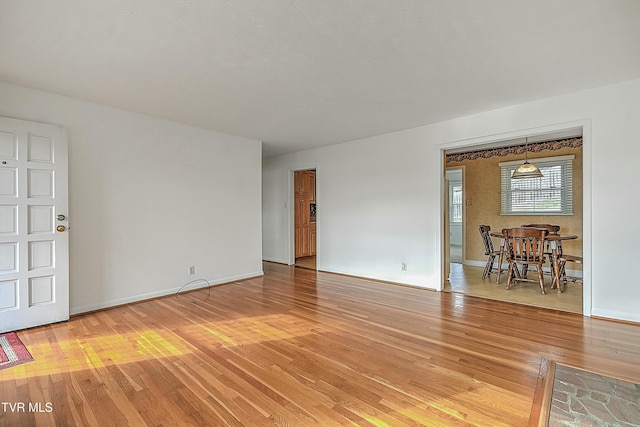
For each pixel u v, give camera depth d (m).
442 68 2.79
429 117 4.22
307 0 1.86
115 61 2.62
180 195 4.41
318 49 2.45
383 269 5.13
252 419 1.73
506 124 3.84
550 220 5.78
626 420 1.70
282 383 2.09
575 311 3.49
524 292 4.37
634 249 3.09
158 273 4.17
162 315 3.46
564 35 2.27
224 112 3.97
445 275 4.95
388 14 2.01
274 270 6.08
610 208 3.20
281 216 6.84
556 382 2.08
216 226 4.86
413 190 4.74
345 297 4.17
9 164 2.96
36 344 2.69
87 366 2.31
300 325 3.14
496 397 1.92
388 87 3.22
